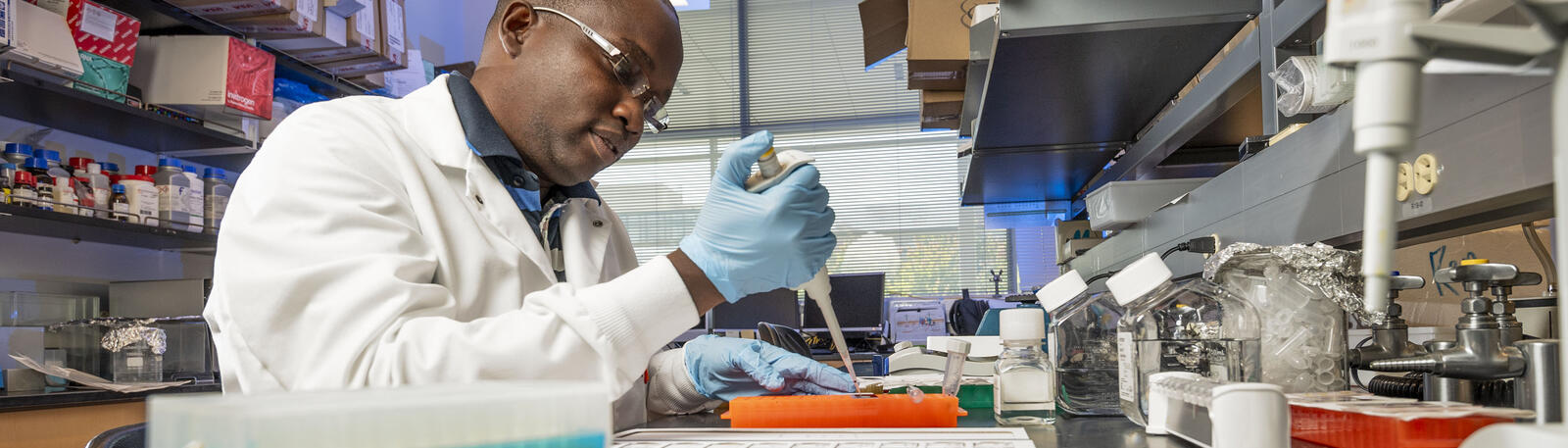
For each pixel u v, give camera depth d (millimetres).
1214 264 992
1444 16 547
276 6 3252
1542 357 727
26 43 2518
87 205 2869
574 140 1243
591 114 1222
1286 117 1292
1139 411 908
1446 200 803
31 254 3184
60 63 2623
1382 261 370
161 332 2855
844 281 6289
